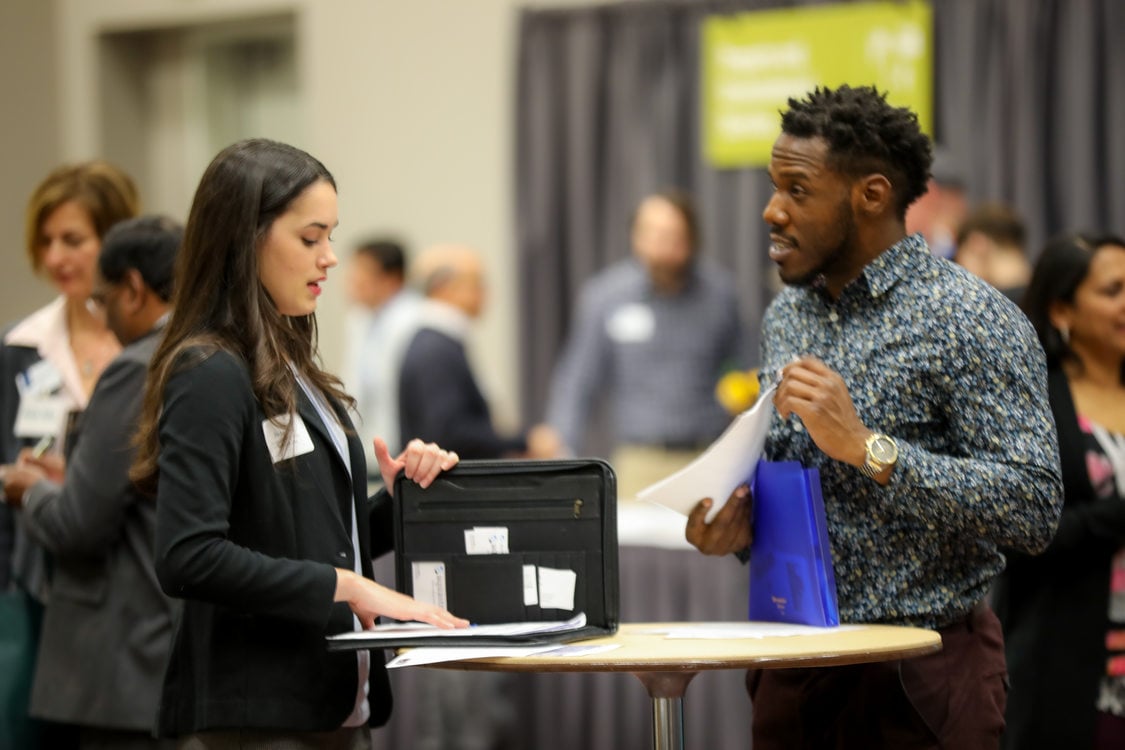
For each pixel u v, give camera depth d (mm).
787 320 4035
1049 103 9367
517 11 10820
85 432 4520
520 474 3740
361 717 3637
